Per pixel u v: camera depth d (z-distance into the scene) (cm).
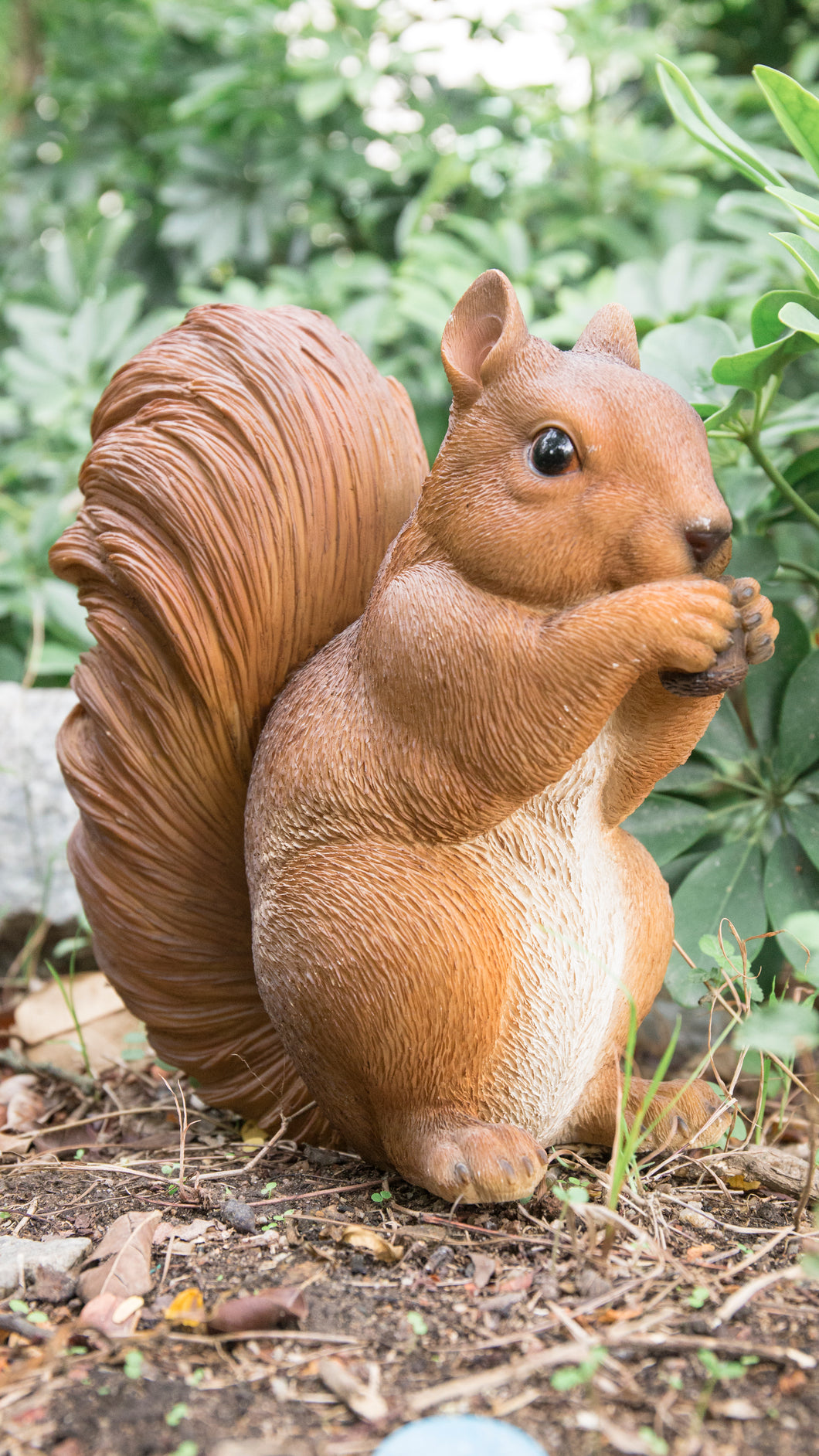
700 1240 109
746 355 117
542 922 109
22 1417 100
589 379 107
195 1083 123
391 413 117
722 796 128
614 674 105
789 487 127
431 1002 108
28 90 312
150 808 116
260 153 223
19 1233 110
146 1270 107
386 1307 105
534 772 107
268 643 114
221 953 118
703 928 124
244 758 116
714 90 198
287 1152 118
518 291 166
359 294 213
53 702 148
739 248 162
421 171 213
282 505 113
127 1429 99
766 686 128
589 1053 112
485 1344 102
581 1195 106
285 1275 107
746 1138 116
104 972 120
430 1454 96
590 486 106
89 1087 128
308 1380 101
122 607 115
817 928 99
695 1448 98
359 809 109
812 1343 102
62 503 187
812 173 130
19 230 271
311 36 213
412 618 108
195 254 239
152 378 115
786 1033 100
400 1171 111
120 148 263
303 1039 111
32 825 145
